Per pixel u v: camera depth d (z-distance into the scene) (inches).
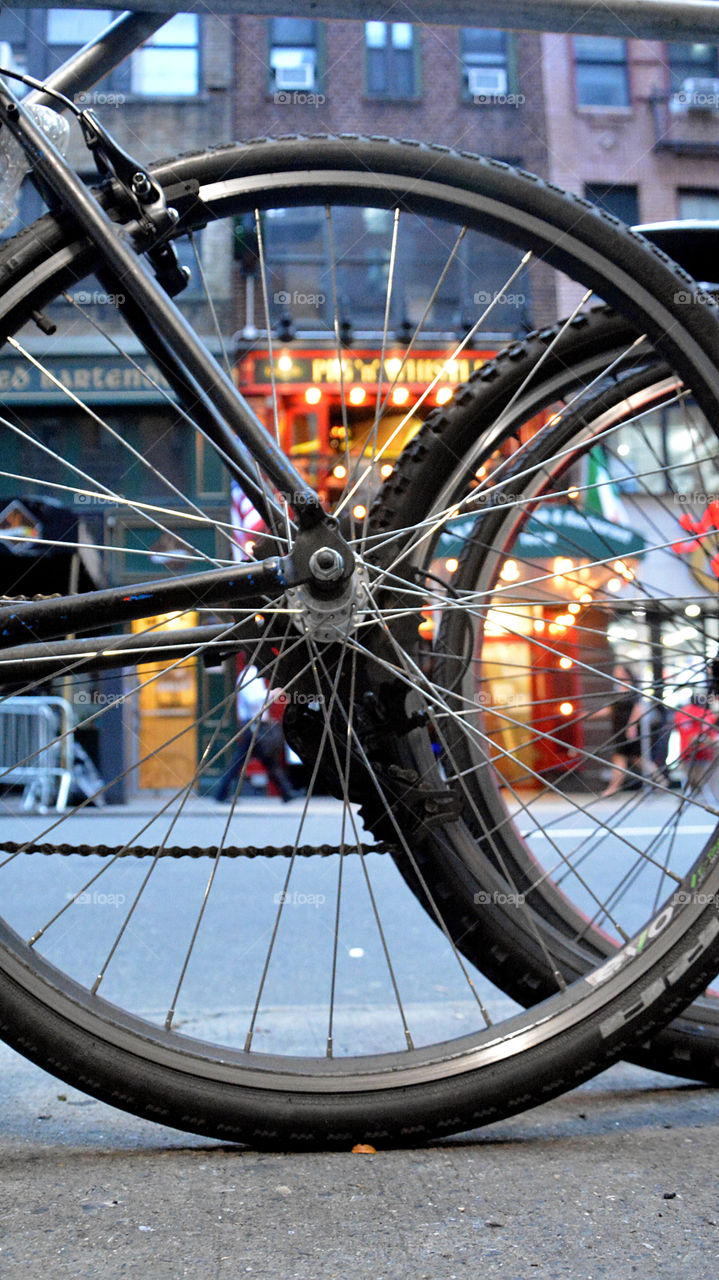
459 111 560.4
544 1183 53.5
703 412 62.6
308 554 59.4
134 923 161.8
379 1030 93.9
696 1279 42.7
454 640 75.4
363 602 61.1
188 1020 98.2
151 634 62.9
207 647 63.8
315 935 154.3
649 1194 51.9
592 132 565.6
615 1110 68.2
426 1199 51.3
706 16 69.8
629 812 78.5
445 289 280.5
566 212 62.7
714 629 77.3
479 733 68.1
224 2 68.2
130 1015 59.5
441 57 559.8
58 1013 57.3
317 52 548.7
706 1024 67.5
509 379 68.6
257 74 538.6
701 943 58.7
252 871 217.9
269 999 112.3
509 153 564.1
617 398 75.9
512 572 78.6
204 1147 60.5
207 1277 42.8
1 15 429.1
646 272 62.2
